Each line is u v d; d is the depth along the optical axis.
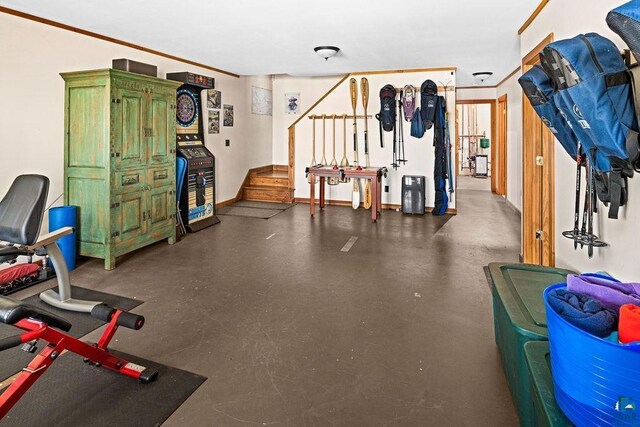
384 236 5.22
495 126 8.84
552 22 3.10
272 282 3.53
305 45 4.89
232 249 4.58
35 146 3.78
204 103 6.45
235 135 7.43
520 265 2.39
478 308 2.99
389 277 3.66
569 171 2.81
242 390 2.01
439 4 3.41
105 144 3.74
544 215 3.46
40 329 1.71
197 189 5.64
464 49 5.08
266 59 5.81
